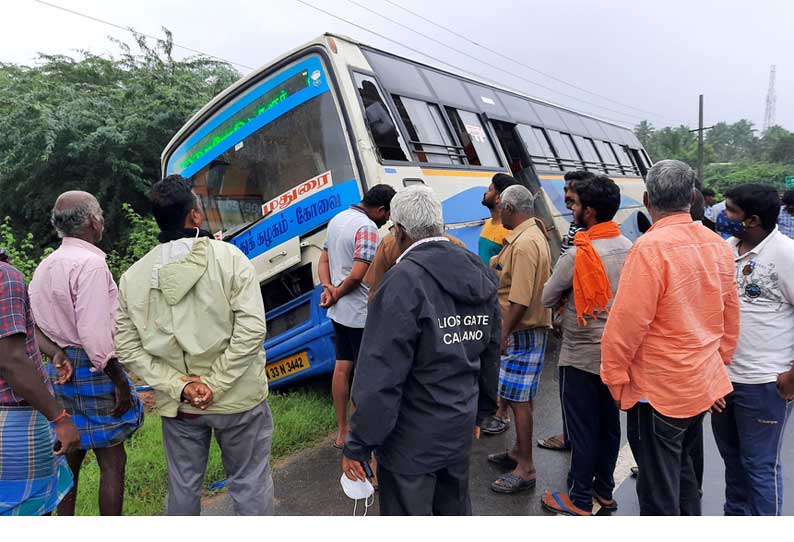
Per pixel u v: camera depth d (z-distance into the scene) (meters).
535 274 3.65
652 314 2.57
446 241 2.44
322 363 5.00
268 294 5.25
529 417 3.82
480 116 7.15
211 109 5.61
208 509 3.63
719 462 4.30
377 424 2.21
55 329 2.96
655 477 2.67
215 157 5.57
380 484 2.47
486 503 3.68
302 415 4.86
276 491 3.84
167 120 11.75
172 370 2.66
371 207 4.14
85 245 2.98
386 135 5.05
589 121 11.74
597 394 3.36
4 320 2.19
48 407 2.27
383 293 2.29
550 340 8.04
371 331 2.29
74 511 3.30
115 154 11.27
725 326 2.83
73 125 10.94
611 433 3.50
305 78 5.04
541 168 8.29
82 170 11.52
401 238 2.52
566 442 4.42
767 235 2.98
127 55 14.38
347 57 5.06
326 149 4.89
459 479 2.51
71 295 2.89
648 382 2.64
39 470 2.40
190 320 2.60
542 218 7.95
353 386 2.30
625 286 2.60
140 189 11.38
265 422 2.86
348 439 2.29
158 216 2.68
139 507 3.57
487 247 4.62
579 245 3.31
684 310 2.57
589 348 3.29
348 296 4.13
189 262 2.61
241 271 2.67
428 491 2.37
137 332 2.69
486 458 4.36
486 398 2.66
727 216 3.05
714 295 2.64
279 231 5.11
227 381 2.60
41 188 11.53
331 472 4.08
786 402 2.98
